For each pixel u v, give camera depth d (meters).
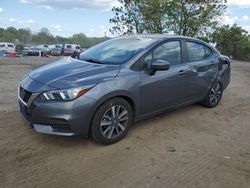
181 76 5.45
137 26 18.66
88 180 3.59
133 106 4.72
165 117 5.84
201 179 3.66
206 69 6.17
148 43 5.12
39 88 4.09
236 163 4.09
